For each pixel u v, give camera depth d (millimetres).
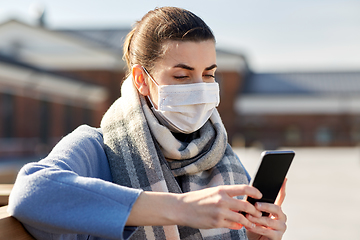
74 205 990
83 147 1309
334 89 36219
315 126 35719
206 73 1422
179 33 1348
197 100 1377
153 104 1441
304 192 9539
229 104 33875
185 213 970
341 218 6430
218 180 1440
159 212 975
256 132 35875
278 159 1160
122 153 1348
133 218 982
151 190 1294
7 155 21250
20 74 20859
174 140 1372
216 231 1414
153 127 1359
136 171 1317
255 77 38562
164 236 1277
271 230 1166
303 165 18125
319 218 6438
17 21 27641
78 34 33188
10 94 21797
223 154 1519
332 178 12703
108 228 956
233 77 33531
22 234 1066
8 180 4121
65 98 25938
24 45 28594
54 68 29328
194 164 1385
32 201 997
